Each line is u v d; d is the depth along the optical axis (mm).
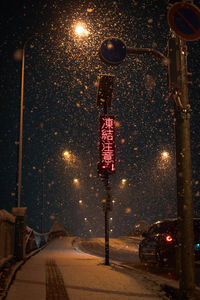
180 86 7066
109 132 13102
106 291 7293
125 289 7570
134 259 16922
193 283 6730
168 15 6598
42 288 7484
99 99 13492
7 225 11305
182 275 6762
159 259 12281
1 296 6621
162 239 12383
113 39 8336
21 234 12844
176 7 6562
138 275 10148
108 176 13250
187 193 6887
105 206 12914
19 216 12984
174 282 8484
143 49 8172
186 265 6750
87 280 8586
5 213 10578
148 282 8773
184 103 7059
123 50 8281
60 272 9938
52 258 14891
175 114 7191
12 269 10227
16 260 12641
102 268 11102
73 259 14438
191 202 6895
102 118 13172
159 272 12008
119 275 9523
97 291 7270
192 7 6535
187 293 6676
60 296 6711
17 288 7469
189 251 6770
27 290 7258
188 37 6566
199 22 6527
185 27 6555
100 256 19031
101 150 13055
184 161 6961
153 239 12906
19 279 8625
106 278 8961
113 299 6547
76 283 8141
